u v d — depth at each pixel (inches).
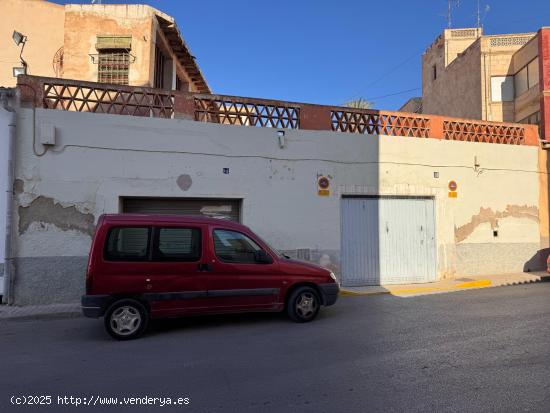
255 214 411.5
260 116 425.1
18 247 350.3
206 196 397.4
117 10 510.6
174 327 275.1
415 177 472.7
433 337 237.3
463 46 1170.6
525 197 522.0
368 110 464.1
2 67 523.8
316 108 442.0
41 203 356.2
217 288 266.2
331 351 214.2
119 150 376.8
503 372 178.7
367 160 454.9
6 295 343.9
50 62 533.3
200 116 414.0
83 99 376.2
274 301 277.7
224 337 247.3
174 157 390.9
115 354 216.4
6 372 189.0
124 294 250.8
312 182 433.1
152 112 394.3
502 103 946.7
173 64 604.4
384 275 456.4
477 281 442.6
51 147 360.8
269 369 188.4
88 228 366.0
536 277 470.9
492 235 503.5
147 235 260.2
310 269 286.4
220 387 167.6
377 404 149.2
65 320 307.9
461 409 144.1
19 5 533.0
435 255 476.7
